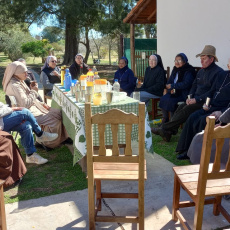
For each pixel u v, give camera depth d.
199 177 2.15
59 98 4.86
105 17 18.89
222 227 2.57
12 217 2.83
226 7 5.25
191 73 5.28
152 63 5.85
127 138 2.28
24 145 3.98
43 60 25.92
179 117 4.57
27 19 18.84
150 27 21.50
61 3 17.06
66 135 4.69
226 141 3.07
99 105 3.41
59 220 2.76
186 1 6.27
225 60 5.43
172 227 2.61
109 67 20.33
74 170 3.87
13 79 4.26
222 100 4.09
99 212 2.87
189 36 6.32
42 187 3.42
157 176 3.60
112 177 2.42
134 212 2.86
